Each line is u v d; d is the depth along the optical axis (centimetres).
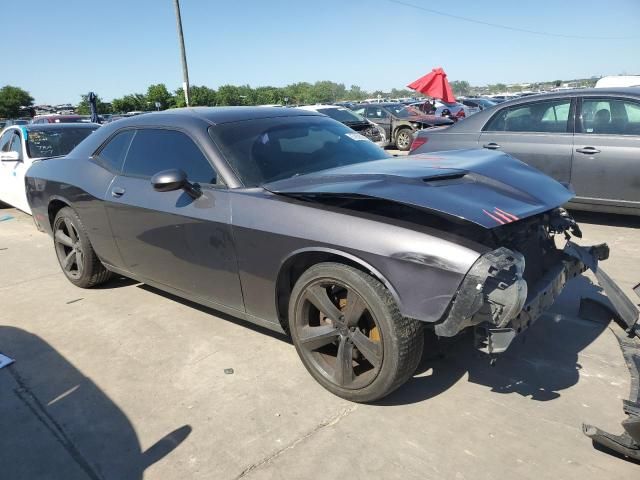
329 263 280
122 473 247
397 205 279
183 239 349
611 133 581
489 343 243
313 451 254
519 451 246
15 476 248
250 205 310
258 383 314
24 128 810
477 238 270
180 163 359
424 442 256
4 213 892
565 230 339
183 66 2314
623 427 238
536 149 624
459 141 682
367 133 1469
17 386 325
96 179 423
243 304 332
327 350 309
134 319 414
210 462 251
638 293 340
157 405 298
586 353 330
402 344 260
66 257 496
